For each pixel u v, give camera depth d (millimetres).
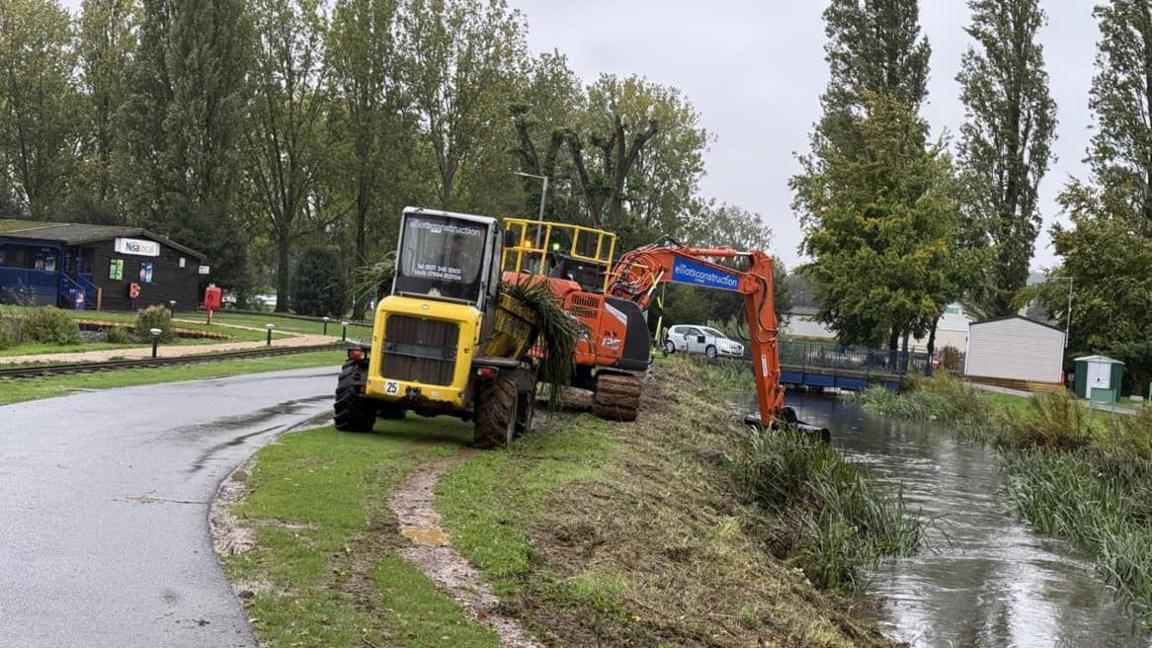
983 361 55312
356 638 6582
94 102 72438
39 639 6156
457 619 7152
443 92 64688
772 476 17047
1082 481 19297
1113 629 11992
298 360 30500
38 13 70750
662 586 9344
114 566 7637
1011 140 60031
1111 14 53594
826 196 54500
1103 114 53938
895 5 59281
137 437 13484
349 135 66875
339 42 64438
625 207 70750
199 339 36375
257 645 6320
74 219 62094
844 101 59531
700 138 77312
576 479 12797
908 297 49906
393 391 14242
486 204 65000
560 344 17672
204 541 8453
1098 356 45125
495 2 64500
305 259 64438
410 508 10133
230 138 59781
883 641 10859
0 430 13352
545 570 8727
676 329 57938
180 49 58094
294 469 11500
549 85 76438
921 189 51781
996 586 13727
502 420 14508
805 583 12469
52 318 29656
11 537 8188
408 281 14836
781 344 50469
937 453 27516
